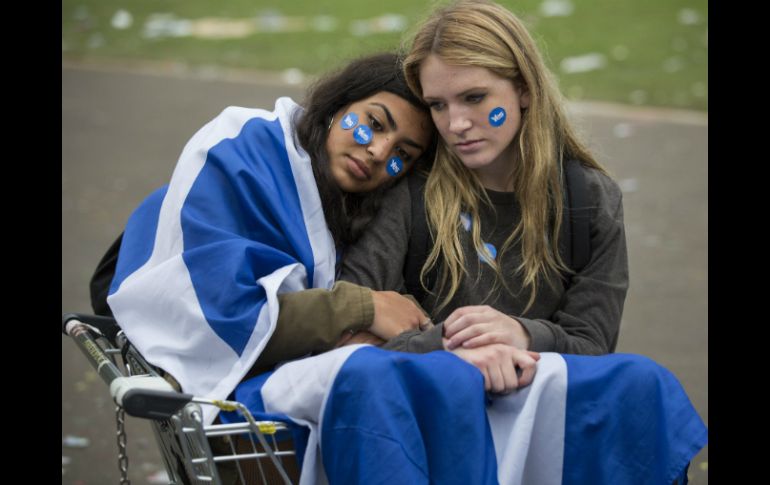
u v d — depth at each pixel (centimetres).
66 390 689
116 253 482
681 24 1650
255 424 364
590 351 429
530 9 1728
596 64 1424
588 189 446
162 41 1566
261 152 442
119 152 1100
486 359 386
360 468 358
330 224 445
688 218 938
